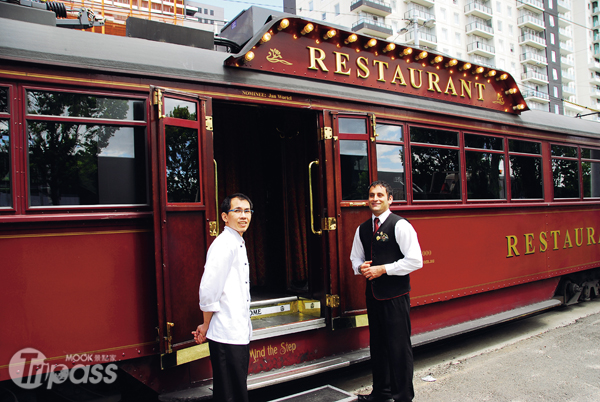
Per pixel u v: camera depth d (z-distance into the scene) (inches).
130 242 117.3
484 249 204.8
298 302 165.9
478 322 199.3
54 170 110.2
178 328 116.4
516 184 225.3
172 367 123.7
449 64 195.9
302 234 188.2
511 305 224.1
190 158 125.6
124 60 119.9
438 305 190.2
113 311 113.4
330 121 154.9
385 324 127.3
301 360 149.0
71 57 112.3
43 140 109.3
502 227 214.8
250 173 209.2
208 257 97.6
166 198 115.8
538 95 1831.9
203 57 135.7
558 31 2014.0
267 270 207.2
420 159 183.0
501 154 219.3
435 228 185.0
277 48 148.6
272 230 206.2
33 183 107.3
